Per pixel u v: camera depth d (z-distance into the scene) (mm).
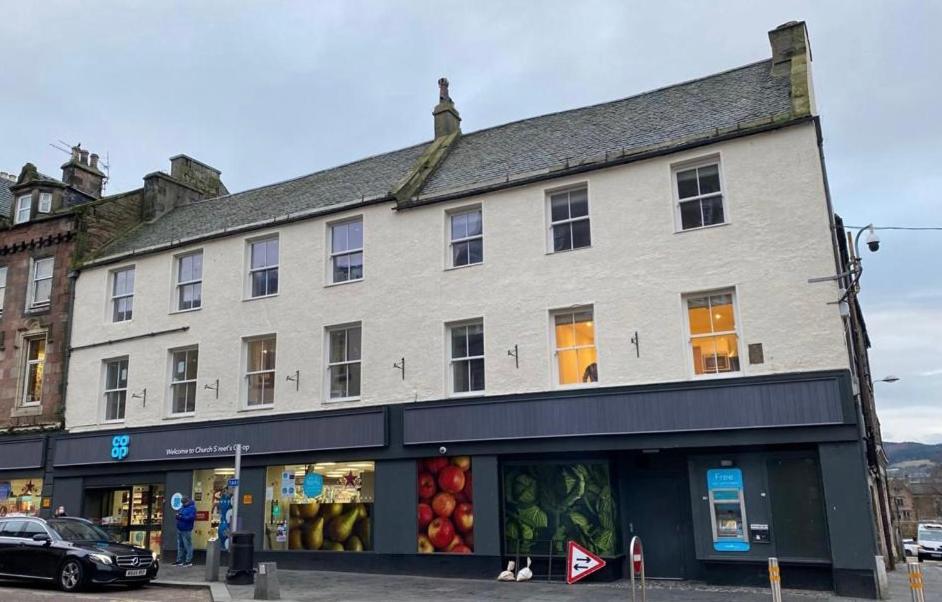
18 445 22812
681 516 15062
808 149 14461
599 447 15055
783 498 13773
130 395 21516
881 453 27859
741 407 13898
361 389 18078
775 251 14352
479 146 20766
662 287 15219
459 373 17234
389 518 16984
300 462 18391
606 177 16266
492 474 16031
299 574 16781
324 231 19609
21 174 25969
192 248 21719
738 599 12398
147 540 20516
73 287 23578
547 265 16469
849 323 15141
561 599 12641
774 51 17516
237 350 20047
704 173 15539
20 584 15164
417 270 18031
